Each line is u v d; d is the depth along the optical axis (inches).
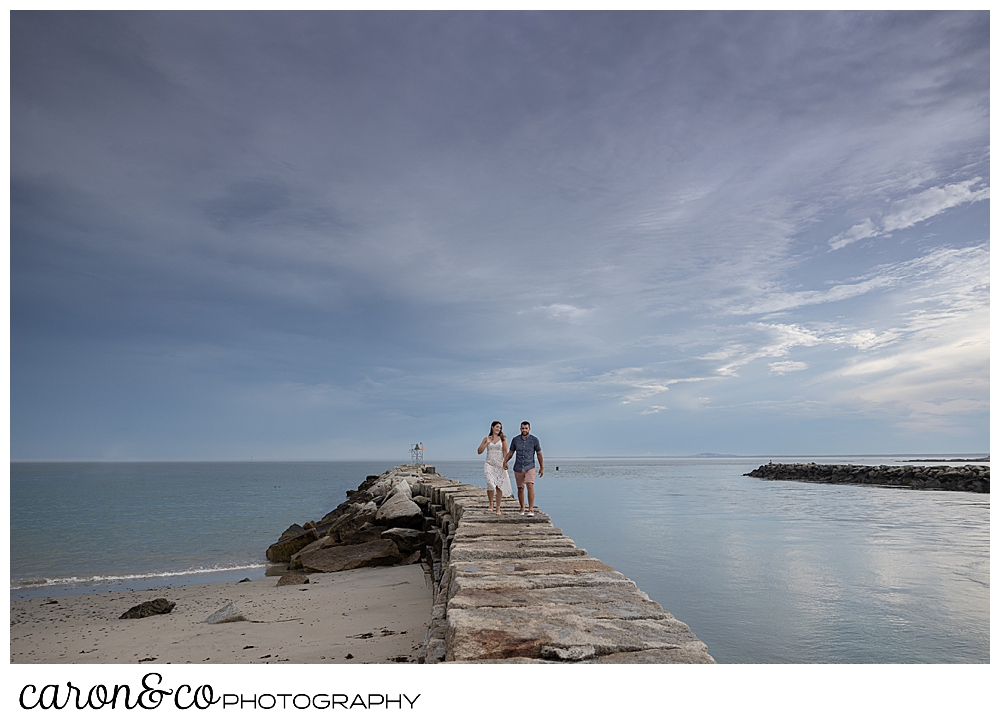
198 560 782.5
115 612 461.1
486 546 318.3
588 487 2171.5
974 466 2112.5
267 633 348.2
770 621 393.7
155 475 5349.4
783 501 1433.3
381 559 629.9
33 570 714.8
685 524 950.4
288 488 2938.0
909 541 737.6
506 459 484.7
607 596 207.8
